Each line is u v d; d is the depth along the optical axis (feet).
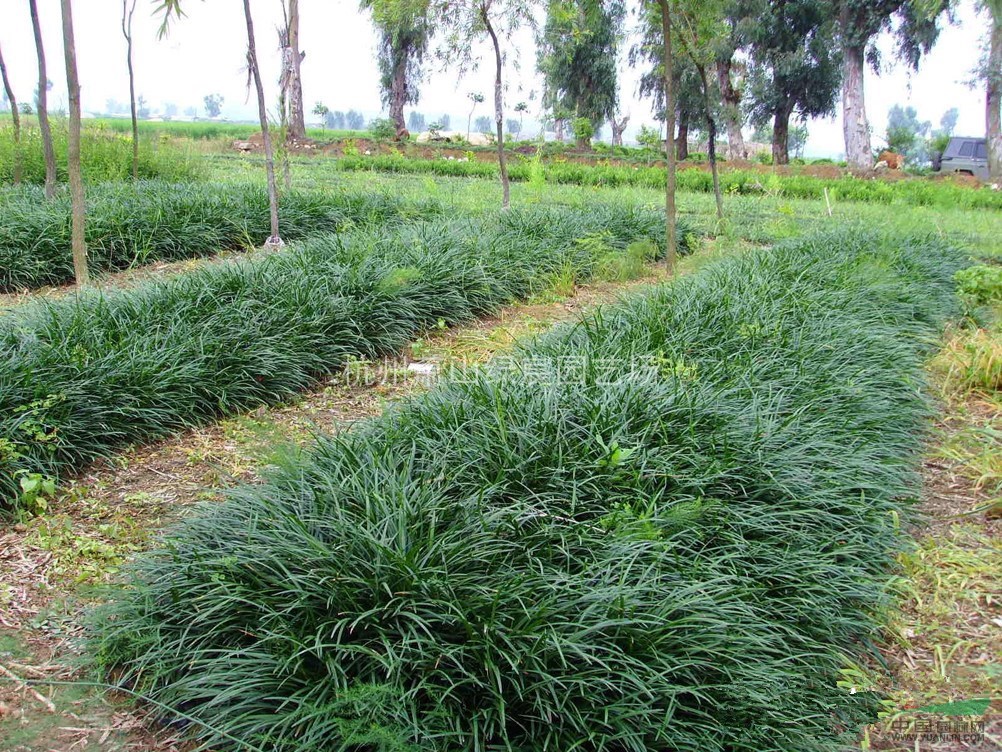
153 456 15.94
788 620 10.25
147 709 9.16
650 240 36.09
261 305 20.75
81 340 17.61
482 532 10.19
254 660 8.68
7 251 27.89
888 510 13.06
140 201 34.96
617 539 10.25
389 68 122.31
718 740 8.35
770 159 118.01
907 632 10.97
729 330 18.92
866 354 18.99
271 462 12.44
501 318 25.76
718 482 12.14
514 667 8.15
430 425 13.34
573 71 122.93
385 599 9.18
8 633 10.41
